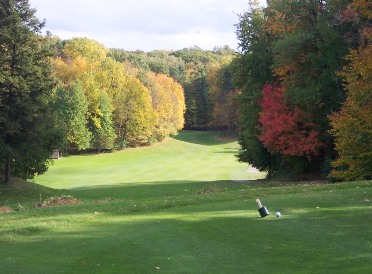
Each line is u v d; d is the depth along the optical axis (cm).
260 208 1242
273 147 3033
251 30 3678
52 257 907
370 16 2419
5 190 2933
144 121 8381
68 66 7669
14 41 2909
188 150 8719
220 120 11062
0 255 940
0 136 2894
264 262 808
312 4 3080
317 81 2912
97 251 941
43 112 3091
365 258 803
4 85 2888
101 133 7731
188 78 13062
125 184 4241
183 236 1055
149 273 768
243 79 3881
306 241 948
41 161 3228
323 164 3058
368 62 2152
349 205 1361
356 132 2264
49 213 1486
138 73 9300
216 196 1747
